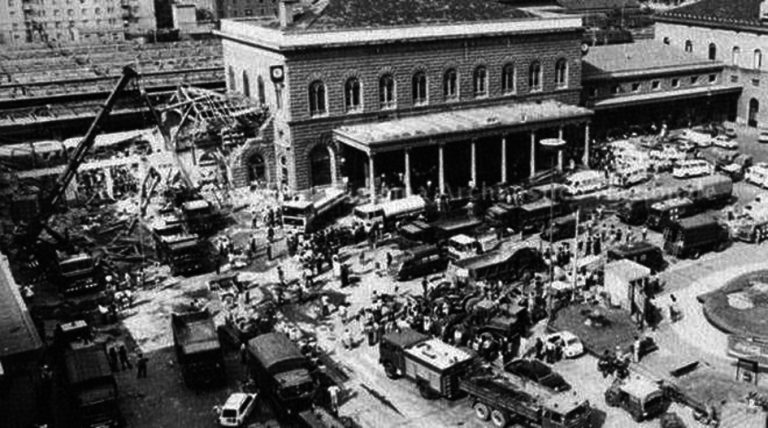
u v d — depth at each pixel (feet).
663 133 360.07
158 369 176.04
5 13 652.48
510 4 422.41
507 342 173.99
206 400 162.71
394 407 157.58
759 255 231.91
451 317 182.29
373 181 273.13
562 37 325.01
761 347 165.99
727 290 197.57
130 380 171.42
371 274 223.10
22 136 356.38
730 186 271.08
